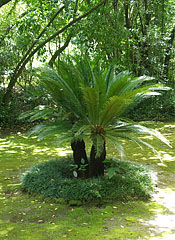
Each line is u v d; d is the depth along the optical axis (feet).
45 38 35.73
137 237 10.04
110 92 13.88
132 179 14.17
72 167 16.07
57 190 13.57
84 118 14.12
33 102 33.47
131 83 14.01
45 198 13.51
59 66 15.23
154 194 14.10
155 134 13.37
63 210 12.44
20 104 34.53
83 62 15.66
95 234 10.33
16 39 35.91
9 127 32.76
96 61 16.72
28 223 11.35
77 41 33.42
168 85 41.29
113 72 15.57
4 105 34.06
